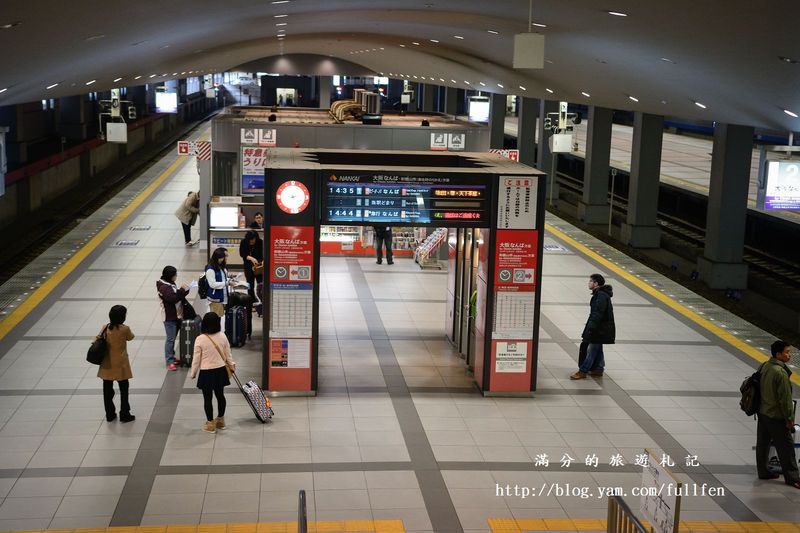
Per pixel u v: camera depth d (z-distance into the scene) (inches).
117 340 458.0
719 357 621.6
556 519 378.3
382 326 657.6
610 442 466.0
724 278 855.7
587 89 907.4
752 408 422.3
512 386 524.4
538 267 515.5
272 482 403.2
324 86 1649.9
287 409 492.4
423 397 519.2
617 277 856.9
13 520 361.7
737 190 846.5
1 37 379.6
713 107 685.3
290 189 494.9
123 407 464.4
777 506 400.8
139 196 1243.2
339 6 599.2
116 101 1234.6
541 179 509.0
